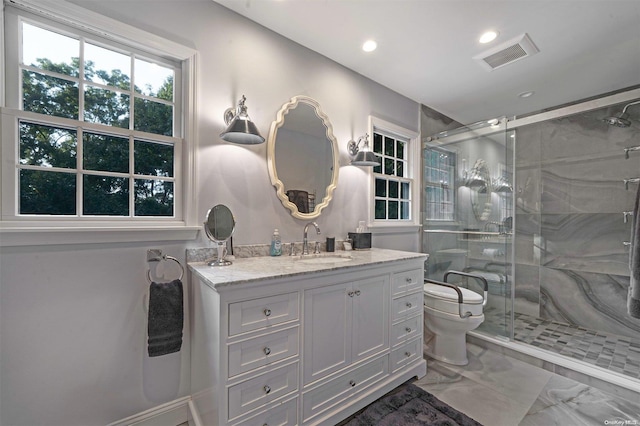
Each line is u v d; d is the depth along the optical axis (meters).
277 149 1.86
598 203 2.72
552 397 1.75
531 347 2.26
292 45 1.96
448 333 2.18
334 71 2.21
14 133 1.16
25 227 1.14
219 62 1.64
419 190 2.93
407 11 1.67
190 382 1.56
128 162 1.42
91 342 1.30
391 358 1.81
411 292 1.95
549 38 1.90
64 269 1.24
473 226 2.62
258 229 1.78
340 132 2.25
